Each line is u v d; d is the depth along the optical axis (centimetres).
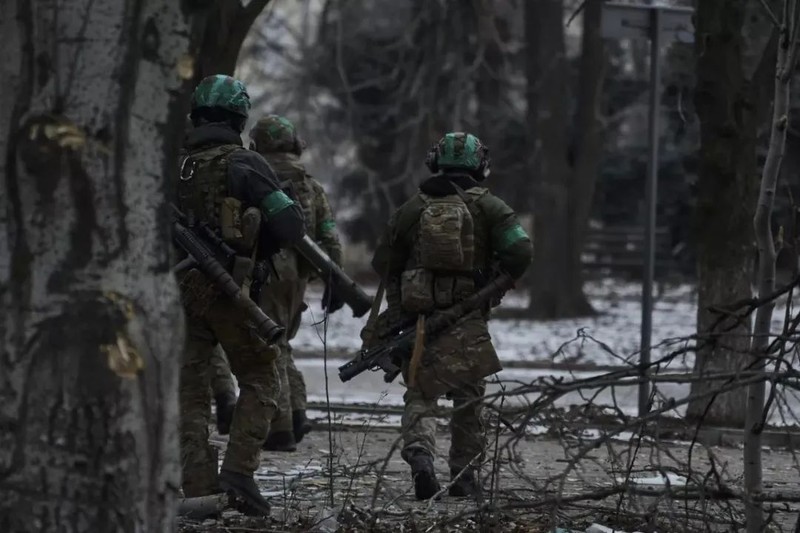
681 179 7881
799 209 1068
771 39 2345
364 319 5397
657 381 953
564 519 1241
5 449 739
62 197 737
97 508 739
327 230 1998
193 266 1297
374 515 1212
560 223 5769
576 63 7175
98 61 742
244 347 1327
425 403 1489
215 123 1355
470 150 1552
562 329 4975
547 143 5803
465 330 1502
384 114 7219
